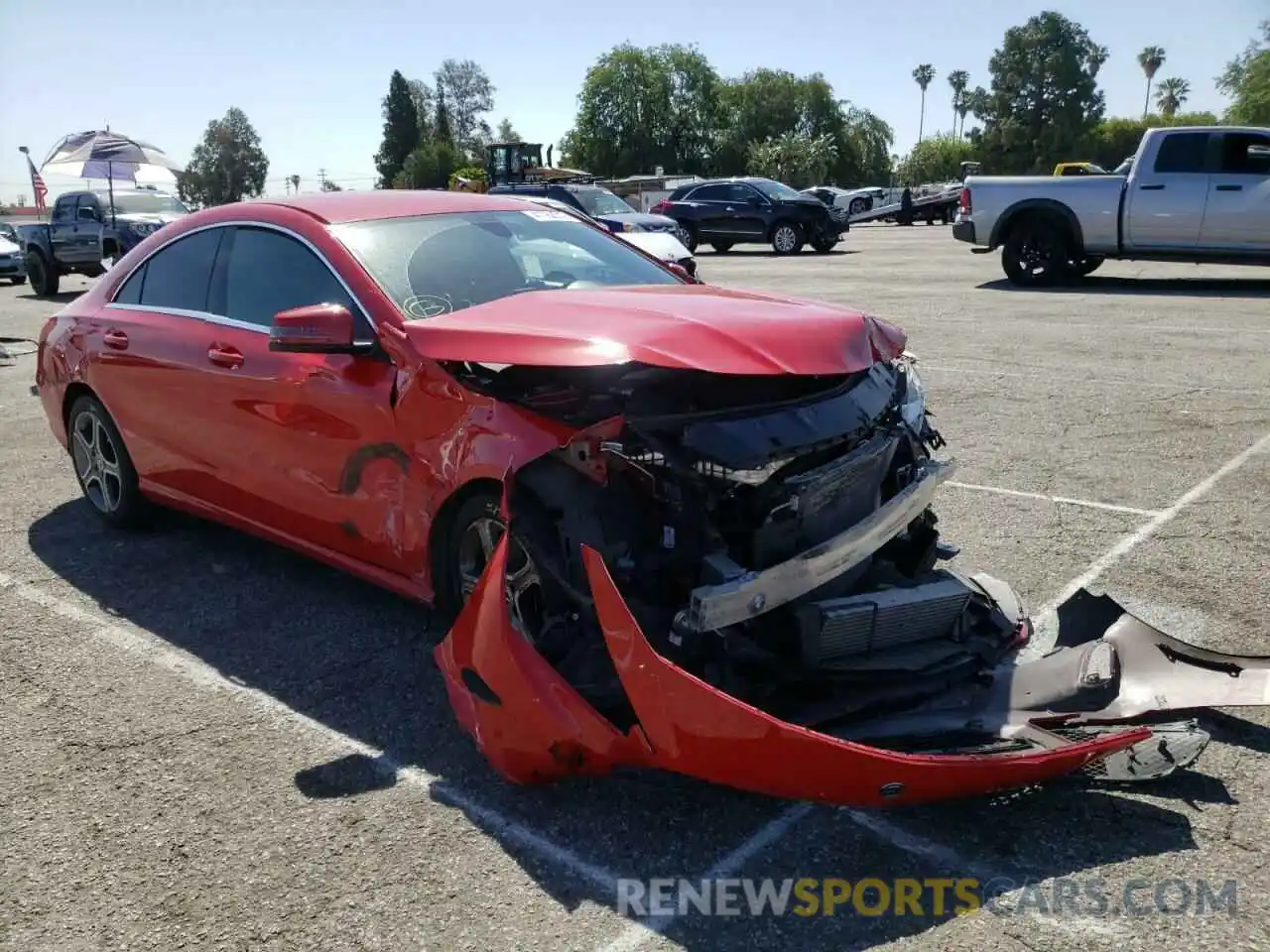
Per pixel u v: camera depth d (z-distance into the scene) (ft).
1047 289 48.11
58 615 14.46
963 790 8.83
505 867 9.02
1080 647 11.00
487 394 10.98
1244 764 10.20
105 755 10.94
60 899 8.77
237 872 9.05
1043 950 7.89
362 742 11.08
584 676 9.78
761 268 67.77
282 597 14.87
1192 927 8.09
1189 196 43.98
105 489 17.79
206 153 327.26
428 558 11.96
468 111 367.86
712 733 8.48
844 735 9.70
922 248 85.25
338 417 12.56
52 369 18.04
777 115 307.99
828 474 9.98
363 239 13.47
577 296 11.89
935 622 10.78
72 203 60.23
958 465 19.98
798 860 9.01
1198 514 17.02
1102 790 9.87
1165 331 34.45
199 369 14.57
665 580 9.78
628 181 137.59
